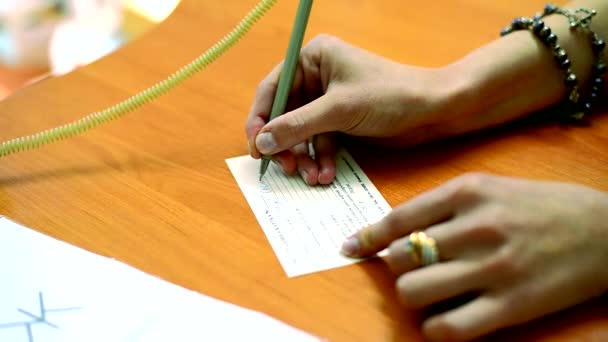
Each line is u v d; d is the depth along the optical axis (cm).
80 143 90
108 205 84
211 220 83
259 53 101
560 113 94
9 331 75
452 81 90
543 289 75
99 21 161
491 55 92
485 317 74
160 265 80
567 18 94
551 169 88
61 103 94
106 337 75
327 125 87
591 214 77
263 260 80
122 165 88
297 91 92
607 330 76
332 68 89
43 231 82
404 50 101
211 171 88
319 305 77
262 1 94
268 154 87
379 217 84
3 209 83
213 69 98
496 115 92
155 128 92
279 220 83
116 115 91
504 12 108
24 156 88
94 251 80
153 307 77
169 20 105
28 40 154
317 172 88
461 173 88
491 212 76
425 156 90
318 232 83
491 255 75
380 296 78
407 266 77
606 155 90
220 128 92
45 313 76
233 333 75
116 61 99
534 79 93
